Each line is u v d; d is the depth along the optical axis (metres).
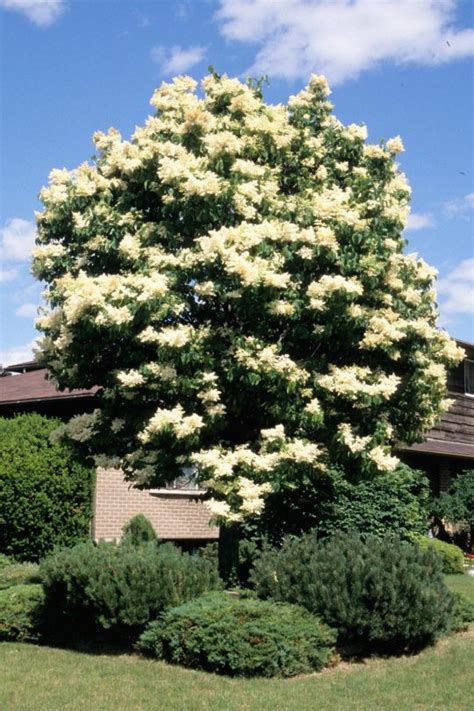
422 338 12.18
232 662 8.97
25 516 15.51
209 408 11.12
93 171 12.84
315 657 9.29
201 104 12.80
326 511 15.61
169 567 10.38
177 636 9.42
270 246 11.29
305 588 10.23
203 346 11.07
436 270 12.90
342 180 12.85
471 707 7.98
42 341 12.51
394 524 16.19
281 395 11.18
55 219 12.48
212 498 11.19
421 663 9.62
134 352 11.43
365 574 10.02
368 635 9.88
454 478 24.98
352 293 10.98
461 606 11.54
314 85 13.27
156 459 11.55
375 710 7.82
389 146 13.22
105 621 10.12
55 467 15.81
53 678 8.91
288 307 11.08
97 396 12.52
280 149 12.54
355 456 11.51
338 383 11.33
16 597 11.02
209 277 11.35
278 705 7.94
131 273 11.75
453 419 25.27
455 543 24.36
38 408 19.62
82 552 10.77
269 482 11.07
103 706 7.87
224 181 11.49
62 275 12.40
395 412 12.48
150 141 12.23
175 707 7.86
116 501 18.42
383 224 12.18
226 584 11.98
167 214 12.08
